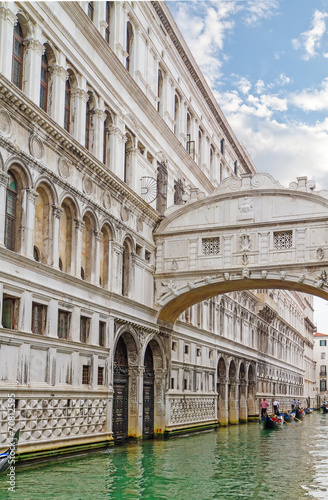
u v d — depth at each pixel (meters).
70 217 21.88
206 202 28.67
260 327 58.84
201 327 37.97
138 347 27.17
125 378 26.91
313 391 108.19
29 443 17.95
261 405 49.59
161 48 31.64
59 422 19.86
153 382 30.19
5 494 14.28
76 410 21.02
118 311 24.89
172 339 32.50
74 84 22.53
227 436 33.94
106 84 24.72
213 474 18.45
